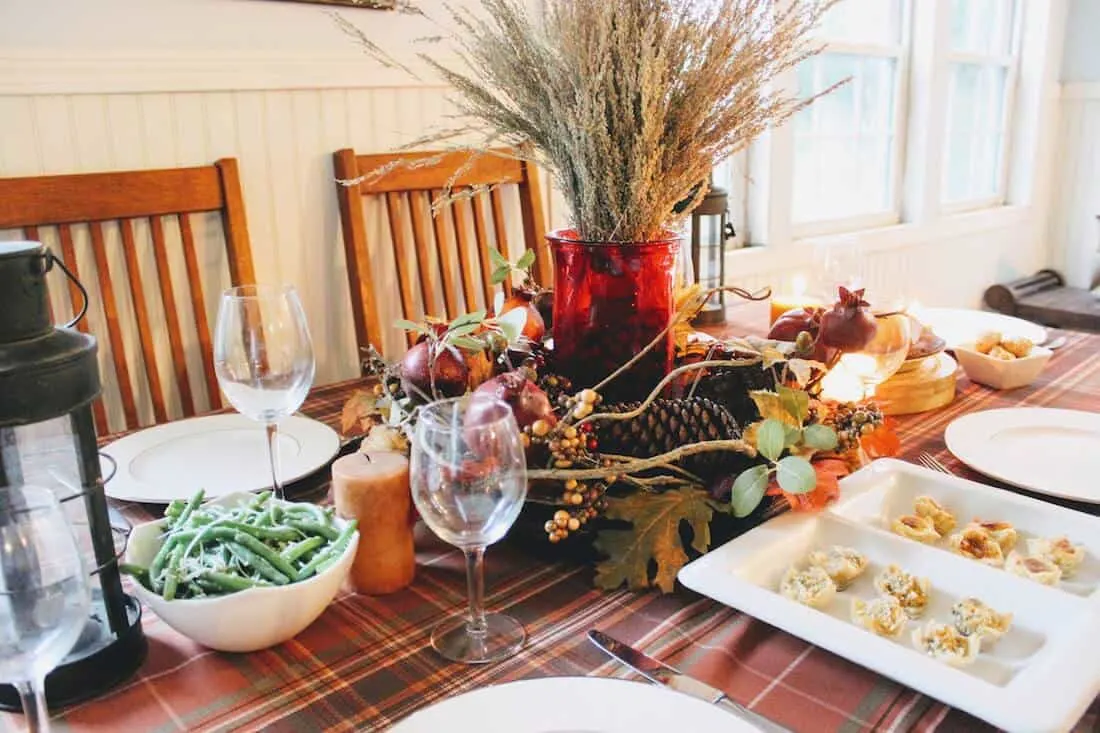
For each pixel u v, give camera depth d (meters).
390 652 0.68
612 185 0.87
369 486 0.74
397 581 0.77
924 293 3.48
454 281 2.03
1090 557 0.77
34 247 0.59
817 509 0.80
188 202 1.52
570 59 0.82
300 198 1.79
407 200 1.91
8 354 0.57
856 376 0.99
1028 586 0.67
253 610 0.65
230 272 1.64
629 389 0.94
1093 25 3.69
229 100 1.65
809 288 2.98
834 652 0.62
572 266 0.91
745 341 0.98
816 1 0.94
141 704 0.62
